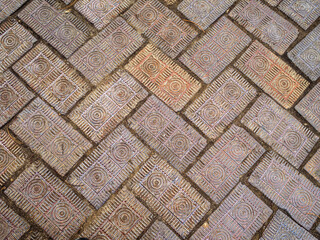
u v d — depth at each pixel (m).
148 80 0.73
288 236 0.68
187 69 0.74
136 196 0.67
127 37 0.74
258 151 0.71
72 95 0.70
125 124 0.70
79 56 0.72
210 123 0.71
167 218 0.67
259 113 0.73
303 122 0.73
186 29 0.76
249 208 0.68
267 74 0.75
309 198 0.70
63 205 0.66
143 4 0.76
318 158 0.72
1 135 0.68
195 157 0.70
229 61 0.75
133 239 0.65
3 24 0.73
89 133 0.69
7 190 0.65
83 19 0.74
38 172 0.67
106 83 0.72
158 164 0.69
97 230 0.65
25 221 0.64
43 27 0.73
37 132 0.68
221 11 0.77
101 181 0.67
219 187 0.69
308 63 0.76
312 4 0.79
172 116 0.71
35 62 0.71
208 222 0.67
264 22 0.77
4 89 0.70
